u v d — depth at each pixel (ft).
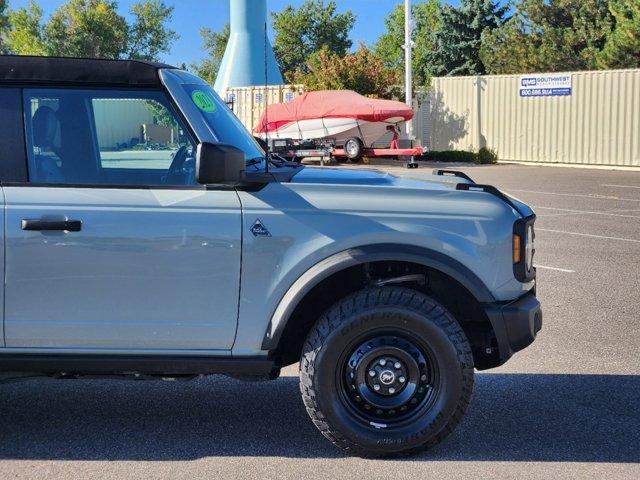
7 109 15.12
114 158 15.30
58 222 14.58
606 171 92.02
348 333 14.62
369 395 14.93
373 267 15.99
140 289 14.78
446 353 14.66
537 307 15.64
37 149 15.16
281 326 14.74
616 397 18.85
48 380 20.30
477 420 17.30
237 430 16.71
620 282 31.63
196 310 14.85
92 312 14.82
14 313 14.78
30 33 204.74
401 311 14.61
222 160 13.92
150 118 15.37
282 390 19.53
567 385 19.74
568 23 149.69
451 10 167.02
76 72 15.30
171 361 15.02
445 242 14.92
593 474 14.47
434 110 110.93
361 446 14.85
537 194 65.82
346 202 14.94
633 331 24.62
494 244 15.11
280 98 112.78
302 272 14.83
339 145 98.68
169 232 14.70
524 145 102.47
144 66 15.44
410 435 14.82
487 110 105.50
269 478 14.19
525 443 15.98
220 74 133.59
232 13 132.05
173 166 15.34
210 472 14.46
